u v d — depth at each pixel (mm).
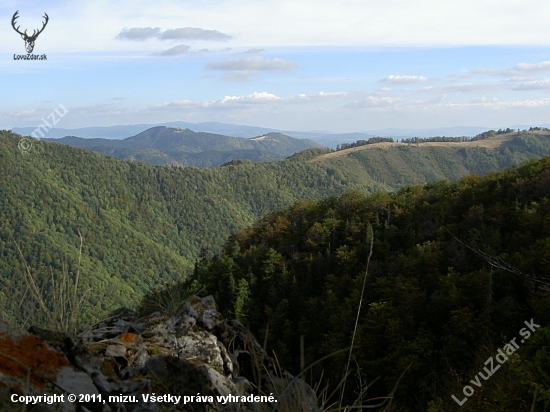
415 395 22828
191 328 3752
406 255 40719
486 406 10555
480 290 29781
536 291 23781
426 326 30359
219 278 43406
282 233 56000
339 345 28656
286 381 3170
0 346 2035
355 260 43438
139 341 3373
